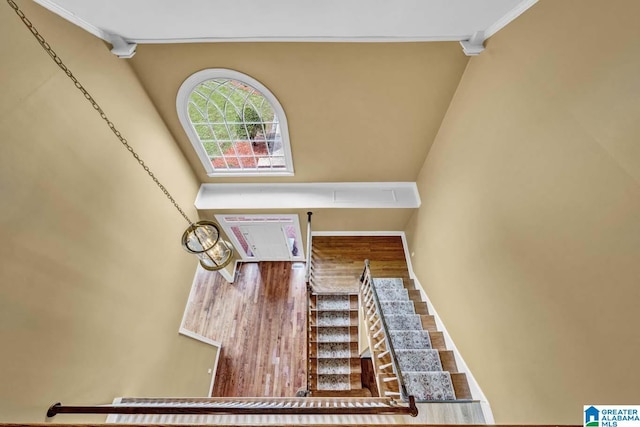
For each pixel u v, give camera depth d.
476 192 2.96
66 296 2.09
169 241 3.78
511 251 2.39
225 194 4.92
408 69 3.24
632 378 1.44
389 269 5.39
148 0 1.95
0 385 1.62
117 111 2.79
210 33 2.59
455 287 3.51
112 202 2.65
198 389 4.24
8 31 1.72
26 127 1.83
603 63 1.50
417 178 4.95
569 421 1.83
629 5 1.35
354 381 4.27
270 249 5.96
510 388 2.45
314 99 3.60
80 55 2.30
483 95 2.79
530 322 2.18
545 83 1.94
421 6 2.15
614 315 1.51
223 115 3.93
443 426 1.19
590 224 1.63
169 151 3.83
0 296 1.64
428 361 3.38
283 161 4.69
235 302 5.57
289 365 4.78
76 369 2.17
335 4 2.09
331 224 5.60
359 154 4.46
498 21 2.36
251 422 2.38
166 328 3.58
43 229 1.93
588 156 1.62
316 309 4.92
